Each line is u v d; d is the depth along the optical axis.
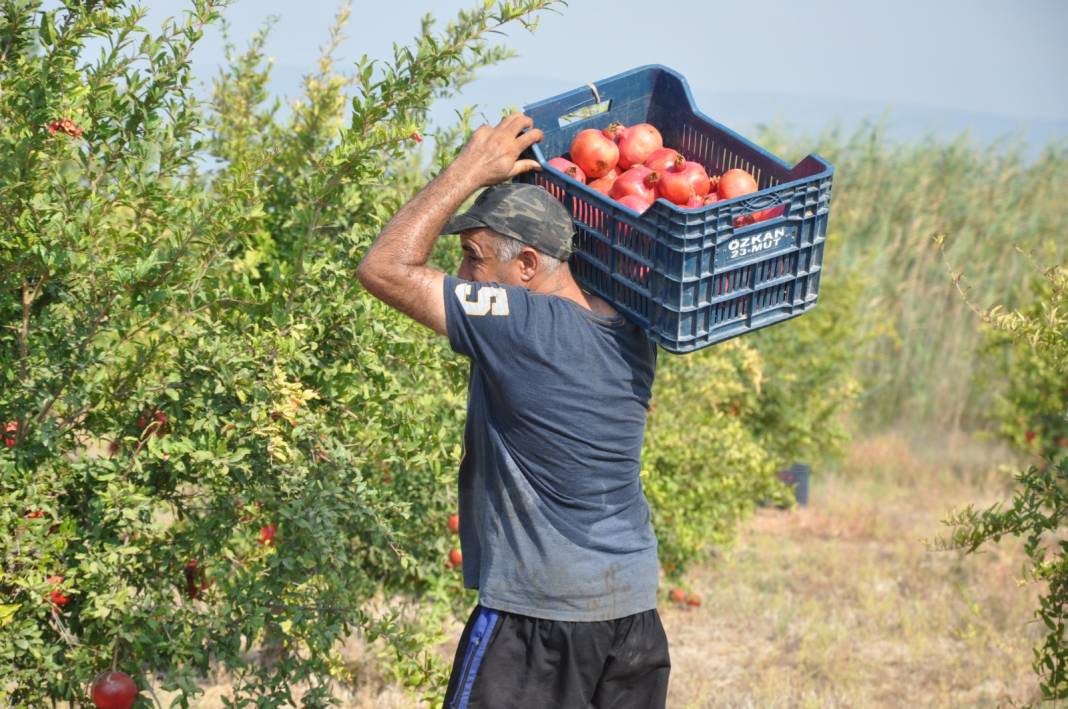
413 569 6.21
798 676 7.98
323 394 4.57
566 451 3.54
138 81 4.36
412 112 4.73
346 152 4.32
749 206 3.45
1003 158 19.33
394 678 6.99
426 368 5.25
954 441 16.16
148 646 4.36
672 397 9.09
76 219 4.12
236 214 4.33
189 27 4.41
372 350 4.66
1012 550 11.33
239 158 5.98
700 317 3.48
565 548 3.57
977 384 15.84
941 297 17.45
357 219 5.03
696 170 3.78
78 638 4.37
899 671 8.18
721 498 9.93
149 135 4.44
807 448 13.55
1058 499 5.00
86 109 4.32
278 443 4.11
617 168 3.98
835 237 14.34
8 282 4.14
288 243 5.70
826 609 9.64
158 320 4.36
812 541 12.00
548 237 3.61
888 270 17.83
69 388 4.15
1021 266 17.23
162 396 4.39
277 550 4.46
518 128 3.67
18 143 4.00
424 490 6.22
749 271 3.54
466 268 3.72
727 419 9.98
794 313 3.65
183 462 4.35
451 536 6.50
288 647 4.66
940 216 18.61
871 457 15.48
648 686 3.76
